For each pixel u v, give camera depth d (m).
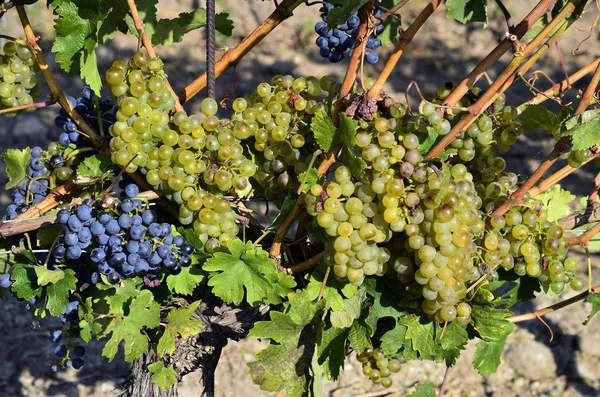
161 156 1.16
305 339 1.19
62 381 2.55
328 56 1.29
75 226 1.14
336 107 1.15
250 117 1.18
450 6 1.31
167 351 1.18
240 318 1.29
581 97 1.17
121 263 1.15
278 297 1.18
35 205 1.21
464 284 1.16
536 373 2.57
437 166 1.16
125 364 2.64
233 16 4.36
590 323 2.72
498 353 1.23
